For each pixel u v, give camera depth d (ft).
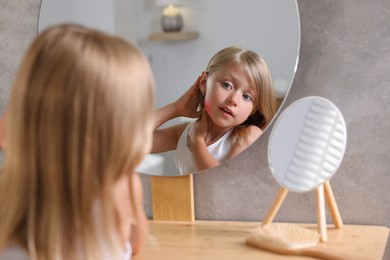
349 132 5.44
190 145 5.63
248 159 5.66
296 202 5.60
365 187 5.45
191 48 5.56
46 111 3.01
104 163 3.08
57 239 3.09
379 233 5.23
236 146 5.51
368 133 5.40
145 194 5.98
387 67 5.31
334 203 5.32
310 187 5.08
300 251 4.77
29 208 3.13
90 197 3.09
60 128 3.01
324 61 5.41
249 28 5.38
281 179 5.17
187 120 5.62
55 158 3.03
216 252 4.90
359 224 5.50
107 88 3.04
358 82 5.38
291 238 4.87
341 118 4.99
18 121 3.05
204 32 5.50
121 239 3.41
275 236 4.91
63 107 3.01
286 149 5.16
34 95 3.02
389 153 5.38
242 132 5.49
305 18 5.41
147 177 5.96
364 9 5.30
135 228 4.74
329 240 5.06
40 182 3.10
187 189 5.74
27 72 3.05
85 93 3.01
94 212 3.17
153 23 5.65
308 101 5.12
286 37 5.29
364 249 4.83
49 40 3.06
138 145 3.18
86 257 3.15
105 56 3.06
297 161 5.13
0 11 6.13
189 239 5.25
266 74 5.37
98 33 3.17
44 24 5.90
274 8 5.30
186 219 5.79
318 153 5.06
